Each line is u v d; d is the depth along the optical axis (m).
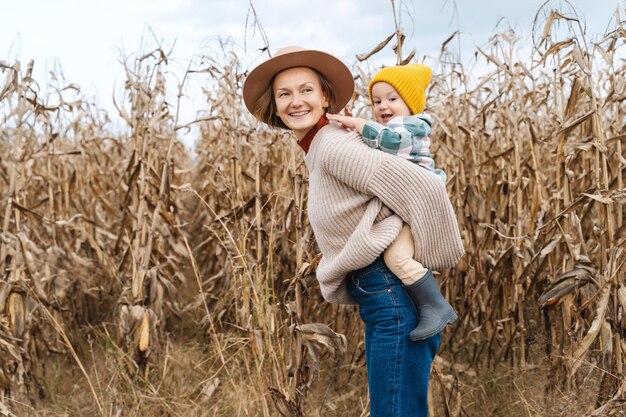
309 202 2.25
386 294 2.14
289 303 3.06
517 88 3.88
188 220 6.44
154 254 4.27
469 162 4.59
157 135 4.70
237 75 3.85
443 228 2.09
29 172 4.56
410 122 2.11
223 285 4.59
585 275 3.07
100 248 4.80
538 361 3.84
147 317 3.70
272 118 2.46
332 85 2.34
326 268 2.20
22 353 3.59
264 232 3.68
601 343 2.98
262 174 4.45
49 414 3.54
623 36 3.09
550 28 3.11
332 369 3.67
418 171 2.01
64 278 4.35
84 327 4.52
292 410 2.91
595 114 3.04
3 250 3.60
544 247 3.58
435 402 3.49
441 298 2.13
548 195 4.17
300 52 2.18
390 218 2.09
